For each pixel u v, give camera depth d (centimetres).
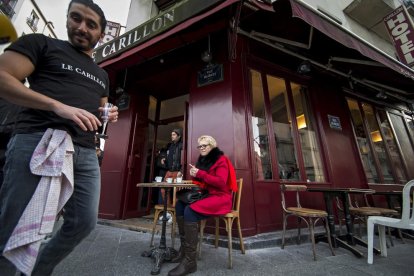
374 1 625
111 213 425
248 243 274
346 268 221
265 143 376
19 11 1388
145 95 514
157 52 357
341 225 407
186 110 436
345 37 318
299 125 439
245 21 359
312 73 482
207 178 220
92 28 123
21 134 98
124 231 349
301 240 312
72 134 111
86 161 118
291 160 402
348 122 504
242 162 324
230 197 231
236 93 353
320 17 302
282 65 446
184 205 236
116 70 414
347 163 458
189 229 203
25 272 82
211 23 304
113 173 449
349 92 552
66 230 113
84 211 115
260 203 330
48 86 106
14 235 83
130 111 475
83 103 116
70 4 122
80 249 249
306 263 232
